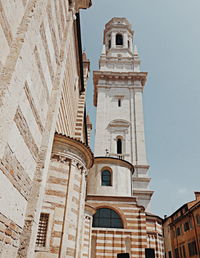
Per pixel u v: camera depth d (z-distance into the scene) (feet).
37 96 24.56
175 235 134.92
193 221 111.45
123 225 84.74
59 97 31.14
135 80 166.81
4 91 16.20
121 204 88.99
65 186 42.57
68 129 60.39
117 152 139.13
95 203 89.10
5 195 17.25
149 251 43.42
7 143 17.26
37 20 22.20
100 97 157.58
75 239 41.55
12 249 18.95
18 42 18.81
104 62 179.32
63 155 44.65
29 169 22.63
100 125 145.48
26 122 21.44
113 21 210.38
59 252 36.55
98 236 81.10
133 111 151.74
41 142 26.43
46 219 38.45
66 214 39.99
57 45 32.91
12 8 18.47
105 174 100.63
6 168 17.24
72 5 41.70
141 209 87.40
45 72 27.48
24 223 21.52
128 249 80.23
